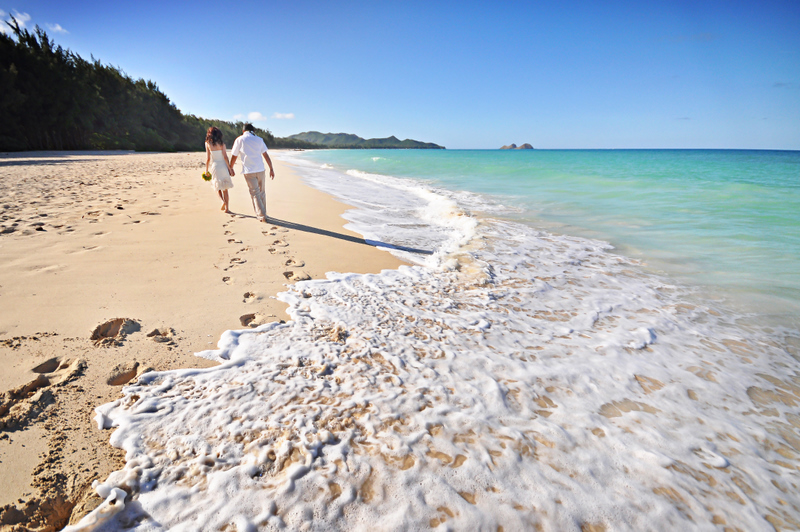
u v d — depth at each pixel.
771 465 1.90
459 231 6.84
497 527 1.48
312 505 1.50
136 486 1.53
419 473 1.68
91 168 14.77
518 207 9.48
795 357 2.94
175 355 2.43
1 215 5.43
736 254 5.54
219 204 7.55
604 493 1.66
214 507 1.47
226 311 3.07
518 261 5.11
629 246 5.99
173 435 1.78
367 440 1.84
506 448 1.86
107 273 3.64
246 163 5.86
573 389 2.40
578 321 3.43
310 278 3.97
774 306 3.83
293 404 2.04
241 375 2.26
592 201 10.40
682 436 2.06
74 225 5.20
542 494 1.63
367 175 19.09
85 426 1.81
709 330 3.34
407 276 4.28
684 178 15.38
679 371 2.70
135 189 9.01
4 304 2.89
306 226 6.34
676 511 1.61
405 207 9.23
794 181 13.94
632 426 2.10
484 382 2.39
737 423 2.20
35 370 2.16
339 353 2.57
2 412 1.84
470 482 1.65
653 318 3.54
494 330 3.13
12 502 1.43
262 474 1.62
